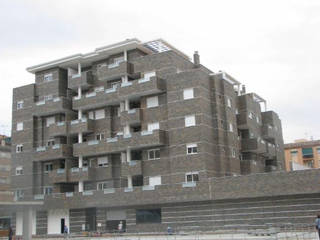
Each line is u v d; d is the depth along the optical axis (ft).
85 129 191.21
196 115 167.02
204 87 172.45
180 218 162.61
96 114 196.65
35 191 203.41
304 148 344.08
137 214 172.24
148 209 170.19
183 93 171.12
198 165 163.32
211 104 177.06
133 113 178.70
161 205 167.22
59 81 206.49
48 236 183.42
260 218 149.18
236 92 223.10
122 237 151.12
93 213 186.70
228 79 211.82
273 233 124.98
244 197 150.61
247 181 151.02
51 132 199.31
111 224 178.81
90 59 199.00
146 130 176.86
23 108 213.25
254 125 209.67
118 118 191.52
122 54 191.62
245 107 200.85
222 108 182.60
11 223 199.72
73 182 194.39
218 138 174.19
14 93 217.77
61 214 191.93
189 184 161.07
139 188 171.01
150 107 177.68
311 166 339.57
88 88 201.67
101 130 192.65
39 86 211.41
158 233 159.74
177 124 170.30
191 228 158.20
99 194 179.93
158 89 172.65
